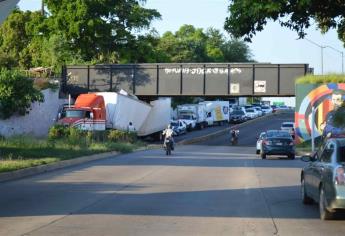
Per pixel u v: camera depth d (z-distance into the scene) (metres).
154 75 71.56
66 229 13.48
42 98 57.44
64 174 27.16
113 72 72.62
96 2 83.19
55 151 36.88
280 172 29.89
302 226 14.38
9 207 16.86
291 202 18.66
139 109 65.62
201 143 73.88
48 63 83.75
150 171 29.28
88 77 73.06
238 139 79.44
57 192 20.42
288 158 43.25
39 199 18.59
